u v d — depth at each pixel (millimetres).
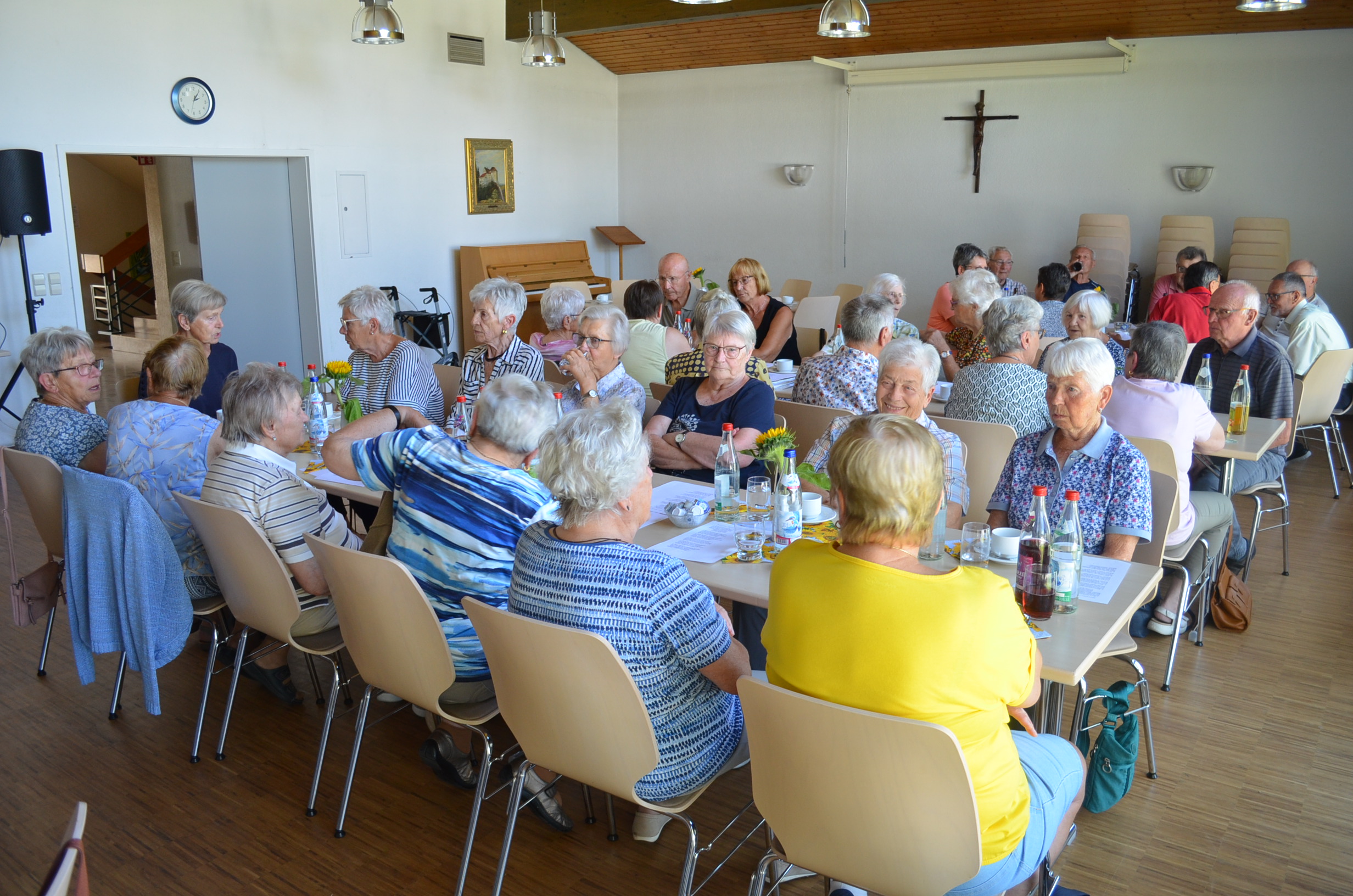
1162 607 3479
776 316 5883
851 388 3705
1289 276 5340
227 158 7422
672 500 2943
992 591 1520
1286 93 7352
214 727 3041
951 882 1501
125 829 2523
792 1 7629
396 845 2457
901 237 9109
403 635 2162
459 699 2275
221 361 4520
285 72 7477
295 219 7922
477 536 2281
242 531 2455
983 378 3479
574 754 1899
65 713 3125
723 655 1880
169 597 2725
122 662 3064
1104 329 4750
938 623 1479
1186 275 6035
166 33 6707
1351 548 4469
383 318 4105
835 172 9305
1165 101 7777
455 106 8805
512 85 9273
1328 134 7266
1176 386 3207
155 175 9234
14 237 6109
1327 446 5449
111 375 9297
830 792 1530
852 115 9117
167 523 2934
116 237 12031
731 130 9789
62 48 6199
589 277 9758
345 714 3123
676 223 10328
